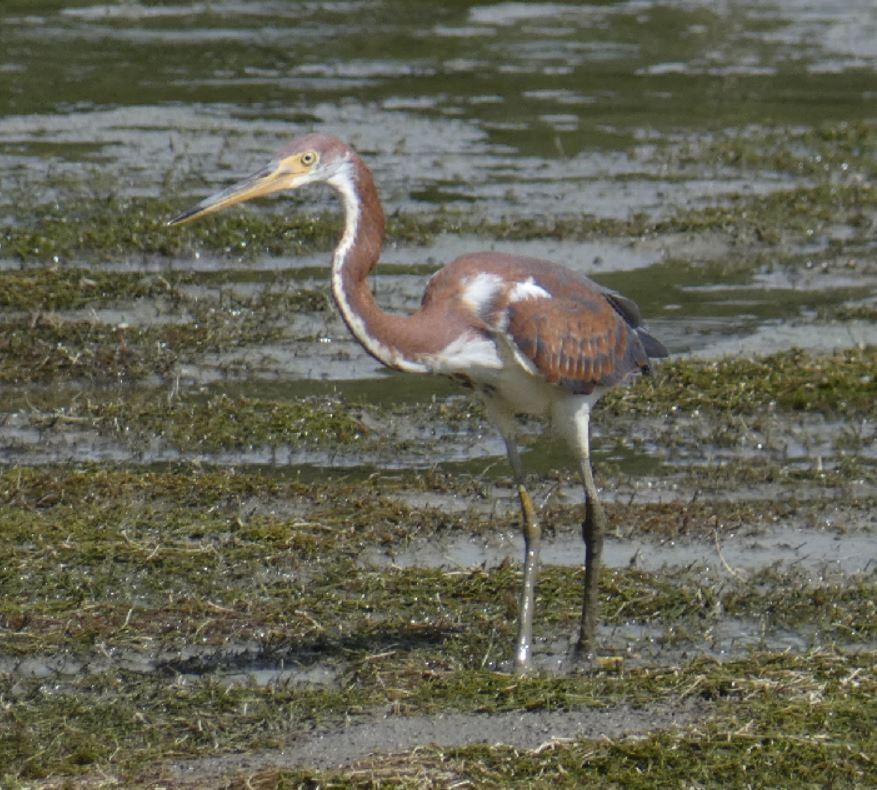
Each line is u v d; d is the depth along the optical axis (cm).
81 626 1027
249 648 1010
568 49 2889
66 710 916
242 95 2536
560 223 1953
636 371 1083
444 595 1084
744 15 3180
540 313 969
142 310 1656
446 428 1401
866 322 1686
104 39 2864
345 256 979
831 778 849
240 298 1688
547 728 899
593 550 1006
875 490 1286
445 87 2620
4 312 1622
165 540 1151
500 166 2214
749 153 2275
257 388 1478
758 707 912
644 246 1911
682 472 1320
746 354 1578
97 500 1216
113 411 1392
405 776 835
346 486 1256
